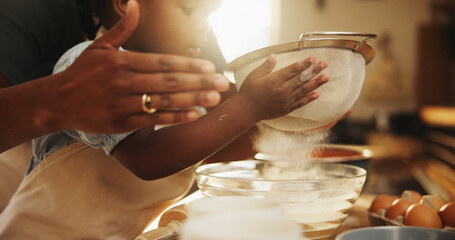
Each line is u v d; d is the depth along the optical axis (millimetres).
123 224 721
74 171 700
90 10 778
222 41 3461
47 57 831
